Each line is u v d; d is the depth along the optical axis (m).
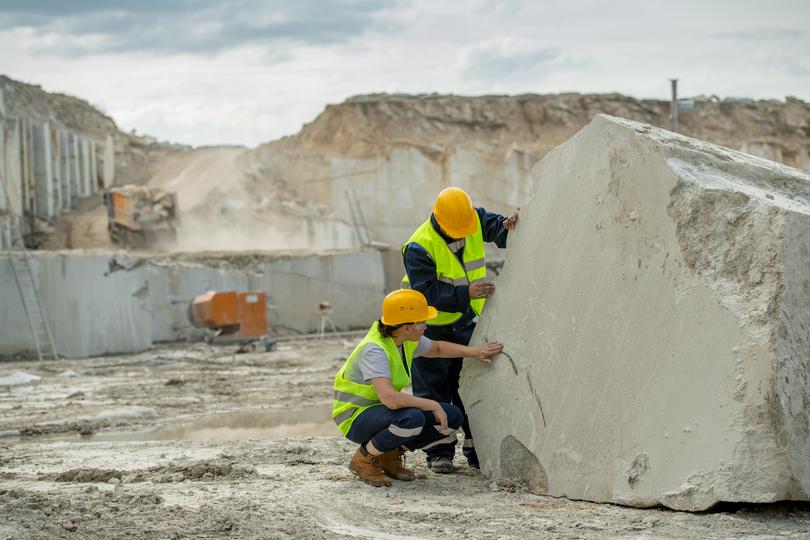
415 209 44.38
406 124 49.31
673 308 4.55
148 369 17.38
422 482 5.56
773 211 4.33
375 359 5.25
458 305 5.64
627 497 4.57
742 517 4.19
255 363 18.36
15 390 14.18
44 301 20.00
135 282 21.20
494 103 51.72
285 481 5.76
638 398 4.62
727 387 4.20
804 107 54.41
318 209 41.69
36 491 5.43
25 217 35.34
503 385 5.47
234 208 39.00
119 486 5.39
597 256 5.03
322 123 49.56
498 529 4.27
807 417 4.10
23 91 48.25
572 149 5.38
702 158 4.86
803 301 4.23
